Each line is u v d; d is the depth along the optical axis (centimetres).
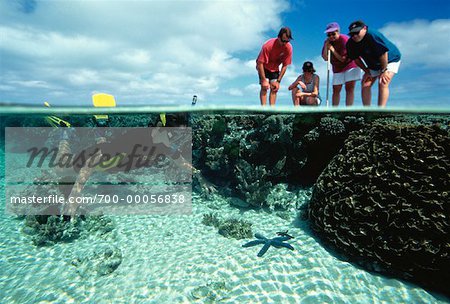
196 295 254
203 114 665
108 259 300
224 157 505
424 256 272
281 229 377
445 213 274
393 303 251
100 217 402
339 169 365
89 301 249
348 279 278
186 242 347
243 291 261
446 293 265
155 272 288
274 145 492
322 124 478
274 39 445
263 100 490
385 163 327
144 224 395
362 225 310
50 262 306
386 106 470
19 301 248
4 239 351
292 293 259
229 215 424
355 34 381
